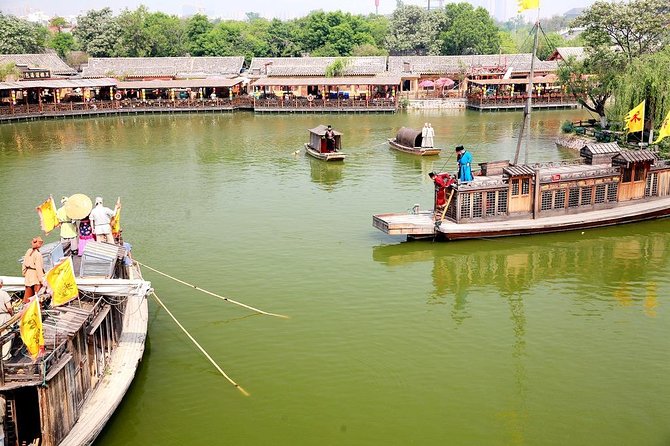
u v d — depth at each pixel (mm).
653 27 65938
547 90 103812
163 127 85250
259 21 175375
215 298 29109
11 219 42469
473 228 35500
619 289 30328
